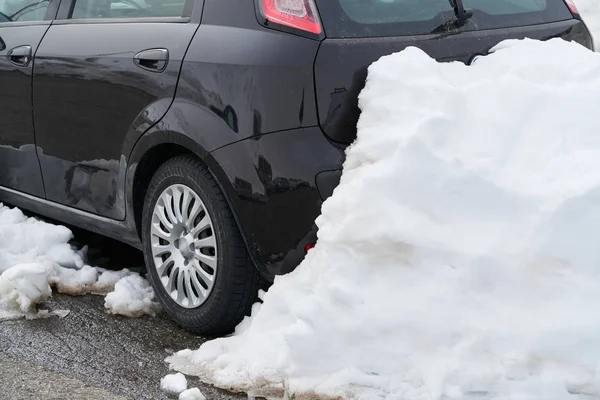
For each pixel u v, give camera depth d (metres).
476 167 3.65
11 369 4.10
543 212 3.50
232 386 3.80
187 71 4.27
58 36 5.16
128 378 3.99
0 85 5.58
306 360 3.66
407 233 3.59
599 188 3.48
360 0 4.12
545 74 4.00
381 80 3.90
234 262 4.19
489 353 3.45
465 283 3.53
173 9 4.55
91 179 4.99
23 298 4.74
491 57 4.18
